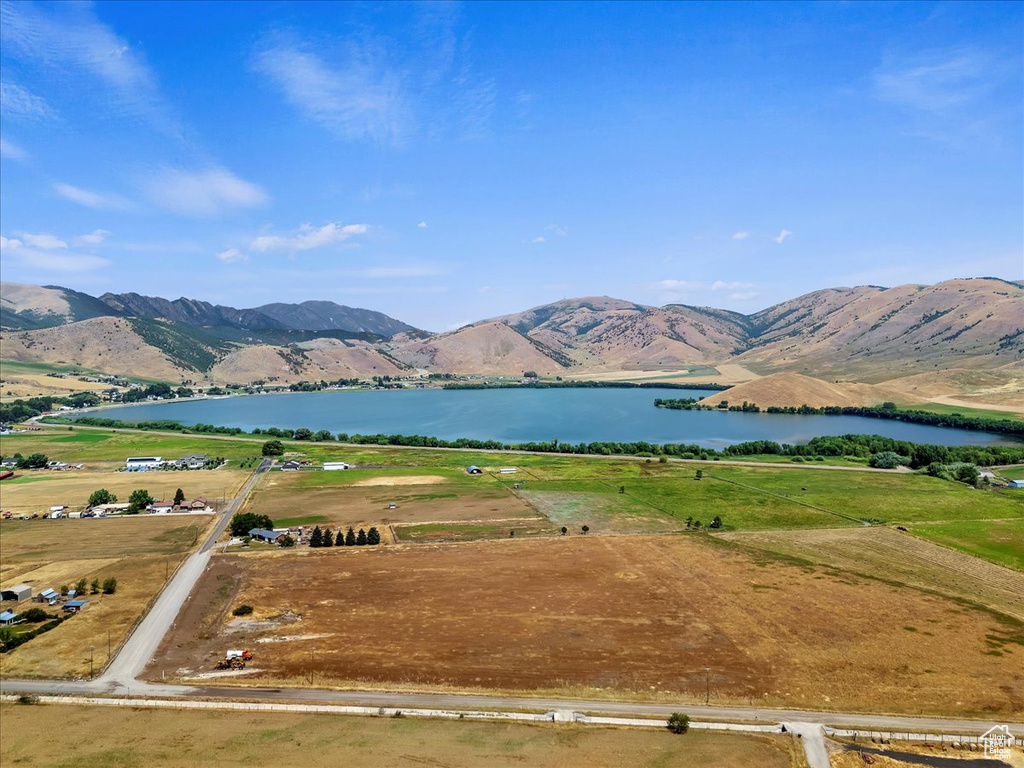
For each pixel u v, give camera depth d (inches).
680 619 4426.7
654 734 3115.2
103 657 3914.9
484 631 4244.6
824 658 3897.6
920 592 4926.2
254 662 3841.0
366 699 3422.7
